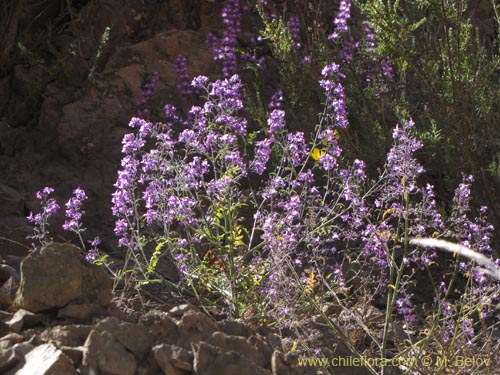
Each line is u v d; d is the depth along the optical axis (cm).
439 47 772
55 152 859
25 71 953
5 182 830
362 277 645
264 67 894
